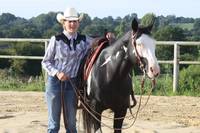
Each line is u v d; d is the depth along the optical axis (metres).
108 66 5.99
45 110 10.48
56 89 6.10
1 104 11.23
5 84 14.50
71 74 6.17
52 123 6.13
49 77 6.12
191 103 11.47
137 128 8.52
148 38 5.56
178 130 8.48
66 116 6.19
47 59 6.10
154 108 10.74
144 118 9.59
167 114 10.05
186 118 9.67
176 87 12.98
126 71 5.90
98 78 6.07
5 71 16.62
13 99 12.03
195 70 13.49
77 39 6.15
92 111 6.21
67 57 6.07
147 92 12.95
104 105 6.15
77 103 6.36
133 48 5.67
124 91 6.00
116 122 6.24
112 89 5.97
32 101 11.74
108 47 6.16
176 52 13.00
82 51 6.25
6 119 9.34
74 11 6.05
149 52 5.46
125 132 8.23
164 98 12.16
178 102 11.58
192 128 8.67
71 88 6.15
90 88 6.20
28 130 8.30
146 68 5.48
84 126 6.42
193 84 13.16
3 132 8.16
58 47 6.04
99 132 6.18
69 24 6.04
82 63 6.42
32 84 14.42
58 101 6.12
